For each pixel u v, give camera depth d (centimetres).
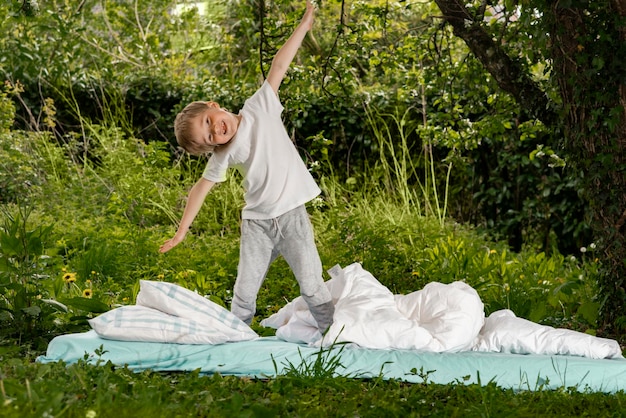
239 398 371
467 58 793
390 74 886
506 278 789
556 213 1123
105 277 780
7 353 492
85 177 1106
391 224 923
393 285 775
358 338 508
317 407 391
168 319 511
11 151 1080
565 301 749
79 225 932
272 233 532
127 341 505
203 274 786
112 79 1283
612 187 620
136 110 1259
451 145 873
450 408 400
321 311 535
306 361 485
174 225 1031
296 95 806
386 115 1190
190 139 522
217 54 1541
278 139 529
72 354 488
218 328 516
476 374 478
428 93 849
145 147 1091
